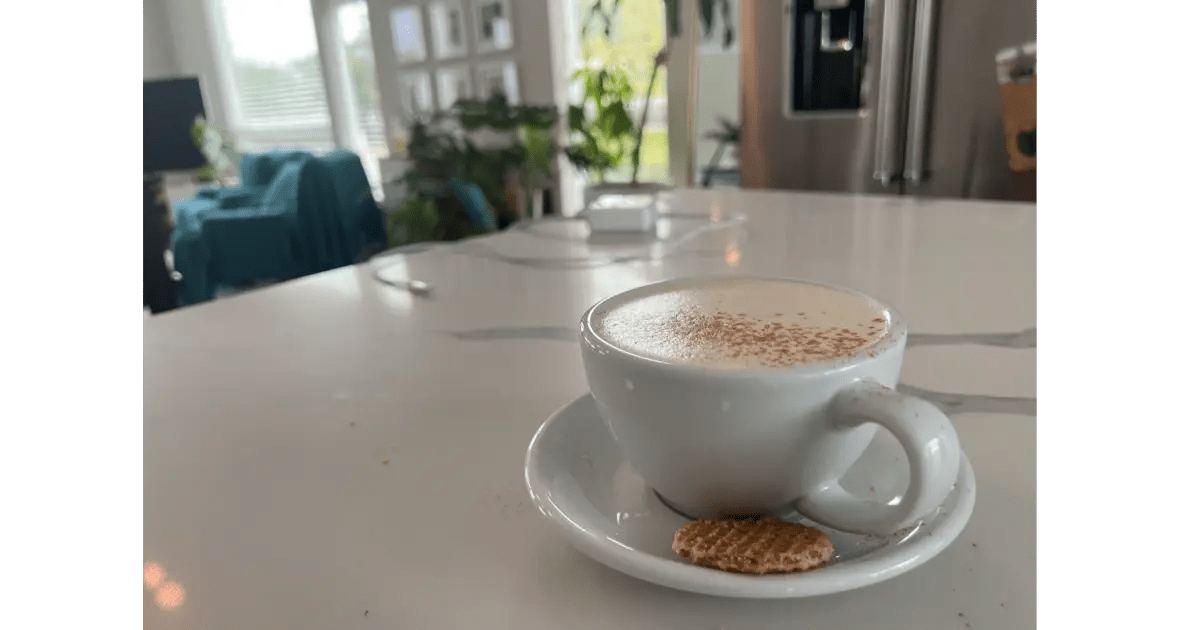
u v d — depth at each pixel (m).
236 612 0.25
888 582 0.25
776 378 0.24
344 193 2.64
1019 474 0.32
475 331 0.57
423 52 2.91
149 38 3.19
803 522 0.28
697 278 0.35
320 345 0.55
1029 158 1.47
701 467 0.26
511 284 0.70
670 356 0.26
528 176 2.59
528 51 2.64
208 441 0.39
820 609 0.24
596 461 0.33
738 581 0.22
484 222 2.45
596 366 0.27
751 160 1.87
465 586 0.27
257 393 0.46
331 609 0.26
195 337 0.58
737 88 1.84
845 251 0.75
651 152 2.13
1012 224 0.84
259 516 0.32
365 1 2.96
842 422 0.24
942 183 1.59
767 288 0.34
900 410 0.23
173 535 0.30
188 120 2.89
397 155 2.91
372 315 0.62
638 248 0.81
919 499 0.22
